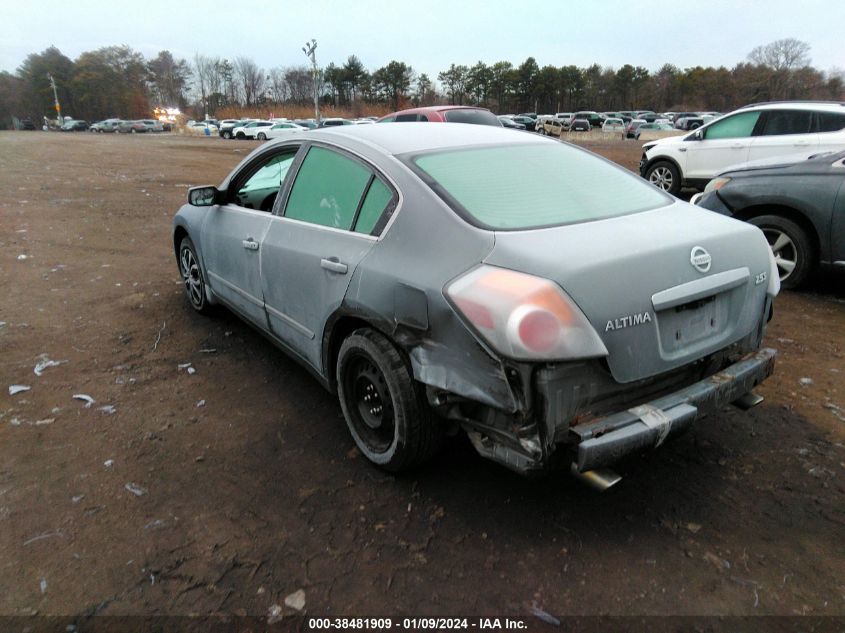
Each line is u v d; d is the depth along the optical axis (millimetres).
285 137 3969
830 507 2744
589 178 3188
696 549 2506
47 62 108312
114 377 4047
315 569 2414
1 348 4445
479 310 2258
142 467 3062
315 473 3033
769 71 89375
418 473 3023
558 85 104062
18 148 24297
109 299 5613
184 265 5309
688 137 11367
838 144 9250
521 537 2580
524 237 2467
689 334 2541
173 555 2477
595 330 2223
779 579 2350
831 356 4324
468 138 3357
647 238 2521
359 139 3293
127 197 11727
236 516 2711
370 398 3021
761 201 5672
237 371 4176
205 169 17656
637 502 2799
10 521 2652
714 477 2971
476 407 2516
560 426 2264
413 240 2678
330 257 3068
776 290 2943
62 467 3049
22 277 6238
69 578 2354
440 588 2324
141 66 115688
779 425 3418
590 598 2273
